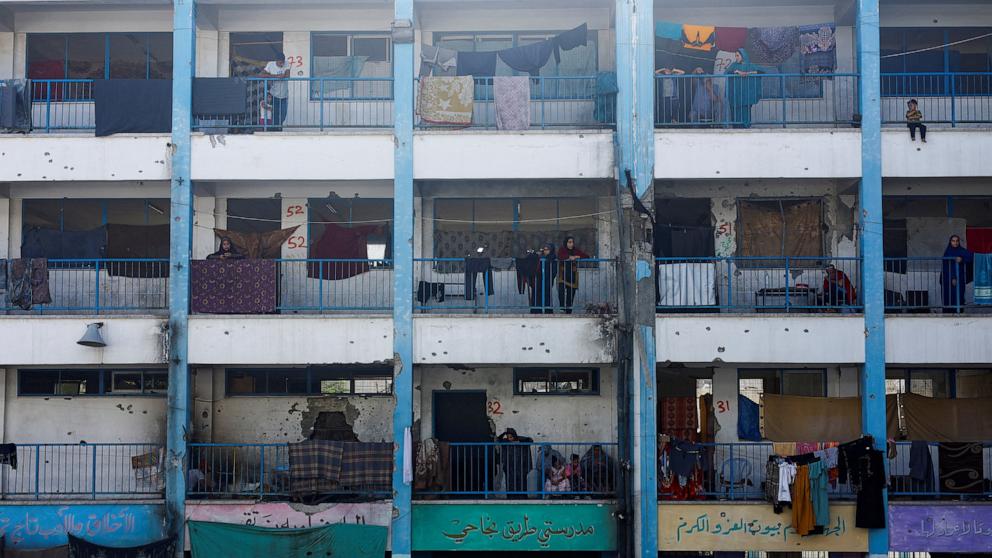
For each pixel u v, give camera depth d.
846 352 14.73
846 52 16.53
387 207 16.91
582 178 15.22
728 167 15.03
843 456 14.55
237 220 16.84
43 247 16.28
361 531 14.68
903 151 15.02
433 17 16.86
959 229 16.50
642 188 14.98
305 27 17.02
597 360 14.93
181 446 14.85
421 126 15.93
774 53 15.73
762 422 16.11
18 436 16.39
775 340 14.81
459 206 16.84
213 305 15.14
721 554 15.64
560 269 15.77
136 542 14.80
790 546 14.59
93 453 15.59
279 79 15.39
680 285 15.08
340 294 16.66
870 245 14.89
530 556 15.70
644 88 15.13
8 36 16.86
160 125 15.49
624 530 14.62
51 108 16.78
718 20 16.78
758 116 16.50
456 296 16.53
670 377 16.59
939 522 14.49
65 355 15.05
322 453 14.84
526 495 15.48
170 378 14.91
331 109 16.86
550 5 16.53
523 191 16.62
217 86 15.45
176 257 15.12
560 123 16.64
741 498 14.96
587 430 16.69
